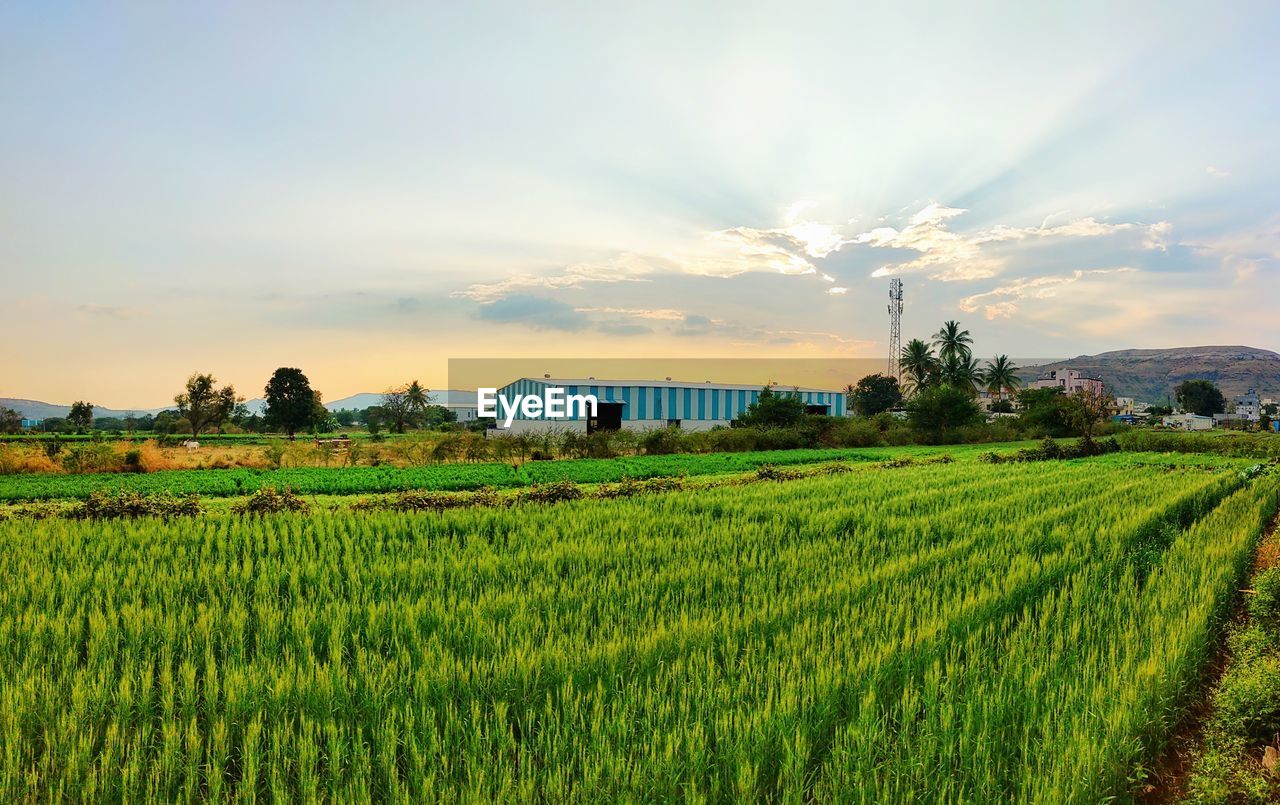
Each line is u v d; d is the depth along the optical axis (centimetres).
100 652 729
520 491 2091
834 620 829
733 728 568
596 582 1000
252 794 495
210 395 6669
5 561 1108
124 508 1568
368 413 8956
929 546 1282
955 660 693
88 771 521
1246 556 1191
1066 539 1282
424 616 833
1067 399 4441
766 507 1680
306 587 1021
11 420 7412
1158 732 613
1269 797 519
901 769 525
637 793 495
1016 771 535
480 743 550
